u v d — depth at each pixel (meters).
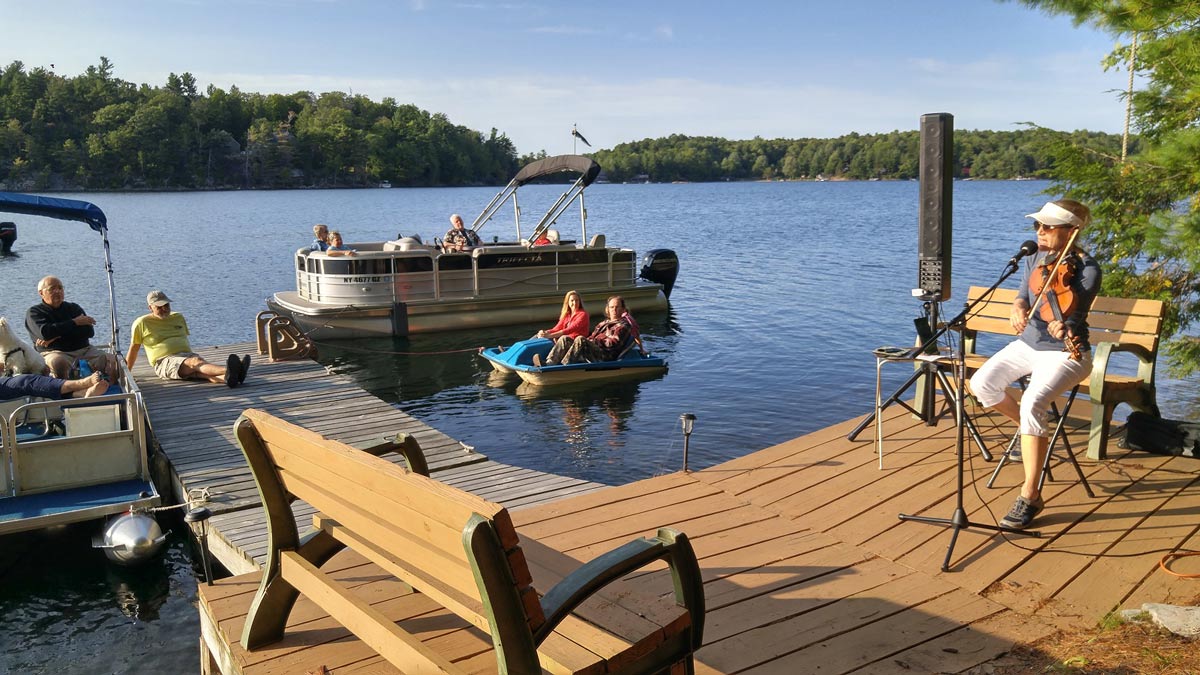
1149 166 8.70
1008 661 3.42
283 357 13.62
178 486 7.98
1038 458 4.70
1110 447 6.10
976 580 4.15
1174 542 4.47
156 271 30.75
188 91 160.25
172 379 11.99
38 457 7.27
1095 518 4.83
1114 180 9.05
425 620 3.49
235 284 27.36
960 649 3.52
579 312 14.87
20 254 37.44
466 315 19.23
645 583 4.16
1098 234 9.51
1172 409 11.45
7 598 6.58
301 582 3.26
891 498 5.25
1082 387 5.91
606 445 10.68
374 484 2.61
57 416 8.22
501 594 2.23
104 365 9.52
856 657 3.46
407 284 18.72
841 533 4.76
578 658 2.52
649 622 2.70
